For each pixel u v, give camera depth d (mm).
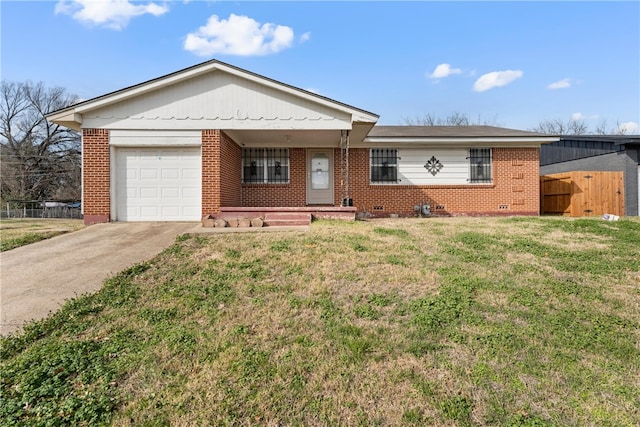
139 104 9484
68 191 41406
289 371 2879
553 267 5598
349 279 4840
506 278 5008
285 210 9625
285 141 12391
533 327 3641
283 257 5680
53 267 5367
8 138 39156
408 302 4191
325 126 9961
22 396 2566
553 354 3154
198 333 3467
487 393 2650
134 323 3676
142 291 4457
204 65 9430
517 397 2609
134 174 9609
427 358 3086
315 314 3885
